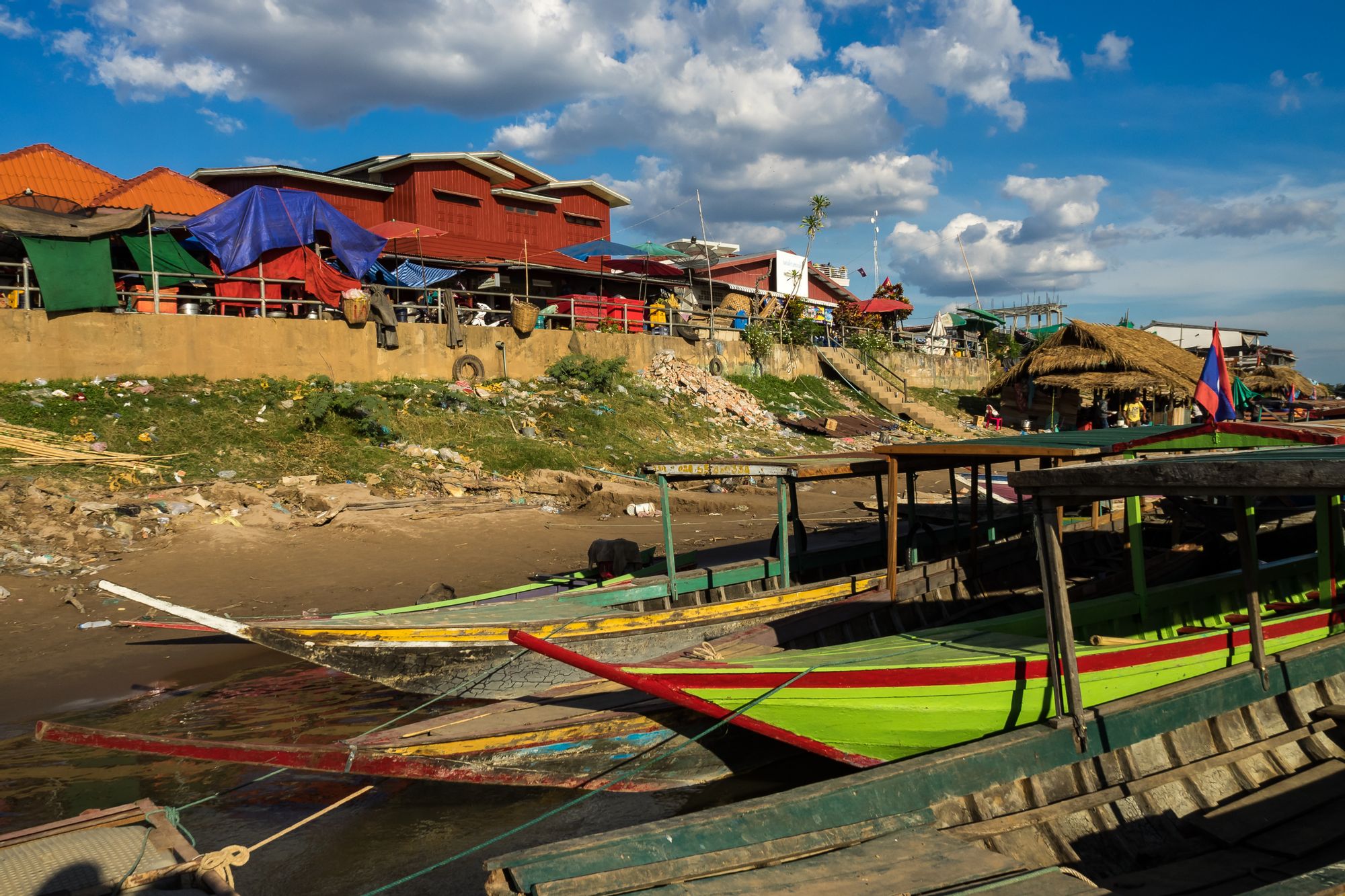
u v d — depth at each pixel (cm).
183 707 911
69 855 470
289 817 701
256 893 589
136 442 1672
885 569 1152
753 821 501
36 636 1066
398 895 589
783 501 1049
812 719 660
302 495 1641
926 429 3500
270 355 2006
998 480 2038
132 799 719
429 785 755
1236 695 680
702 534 1748
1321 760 672
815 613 906
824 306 4797
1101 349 3597
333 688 980
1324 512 857
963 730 658
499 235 3256
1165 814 588
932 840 510
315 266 2150
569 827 683
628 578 1095
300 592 1265
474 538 1603
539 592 1158
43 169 2264
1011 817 557
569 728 714
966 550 1404
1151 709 636
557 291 3070
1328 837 565
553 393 2450
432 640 862
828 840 509
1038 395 3909
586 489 1991
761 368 3466
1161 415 3822
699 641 959
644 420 2536
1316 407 2741
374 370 2175
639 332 3033
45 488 1443
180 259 1989
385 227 2541
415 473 1856
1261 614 852
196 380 1908
